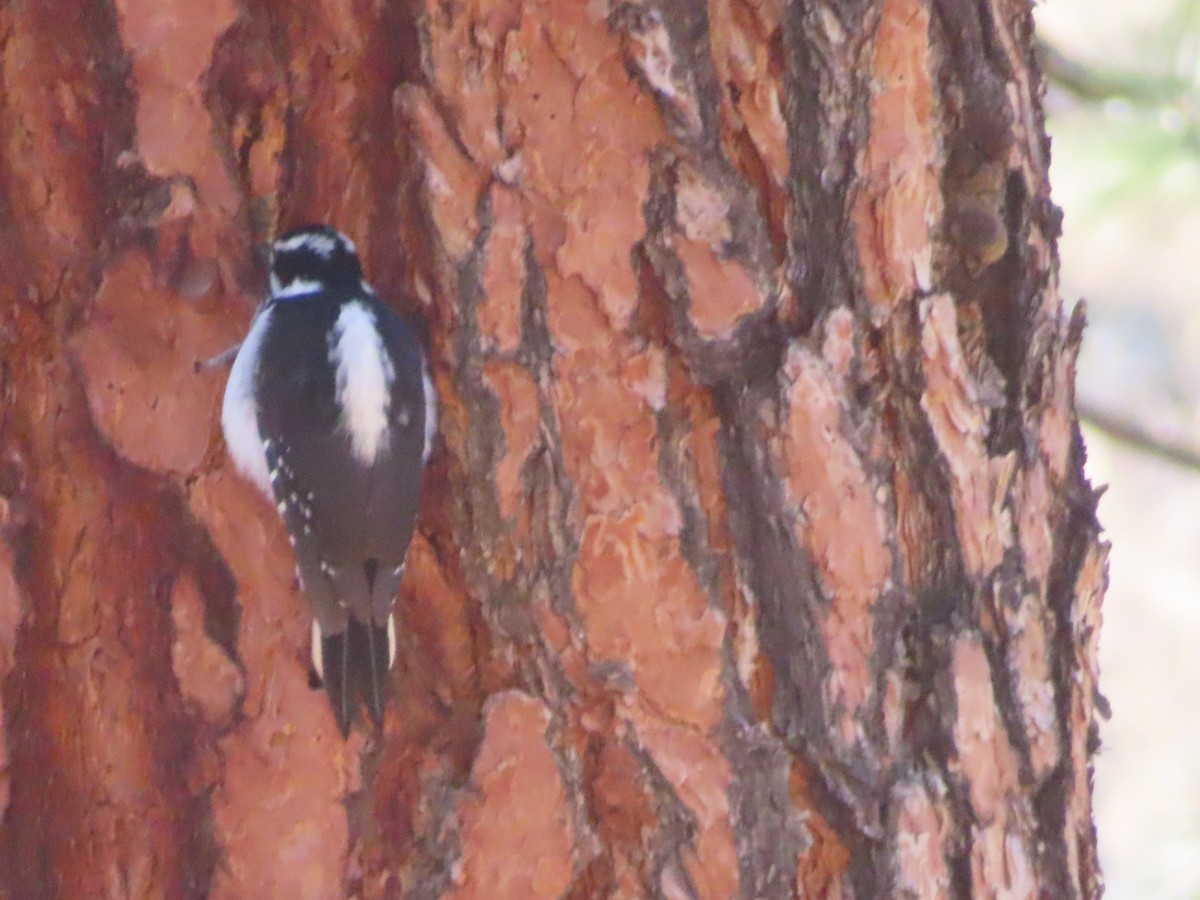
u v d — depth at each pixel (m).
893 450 8.23
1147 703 18.66
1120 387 17.03
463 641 8.09
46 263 7.88
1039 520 8.60
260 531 8.04
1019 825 8.30
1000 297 8.60
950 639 8.16
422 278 8.11
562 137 7.97
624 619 7.94
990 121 8.46
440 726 8.05
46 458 7.87
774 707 8.02
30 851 7.85
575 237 7.98
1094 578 8.85
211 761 7.86
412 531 7.95
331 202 8.25
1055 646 8.66
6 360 7.84
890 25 8.13
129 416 7.90
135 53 7.91
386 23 8.08
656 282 8.03
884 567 8.06
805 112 8.11
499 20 7.94
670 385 8.04
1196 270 16.89
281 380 8.01
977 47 8.44
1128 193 12.09
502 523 7.98
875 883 7.99
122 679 7.90
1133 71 12.27
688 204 7.98
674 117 7.95
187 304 8.05
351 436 7.87
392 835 7.97
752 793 7.97
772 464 8.00
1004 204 8.55
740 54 8.06
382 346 7.93
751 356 8.05
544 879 7.90
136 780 7.88
